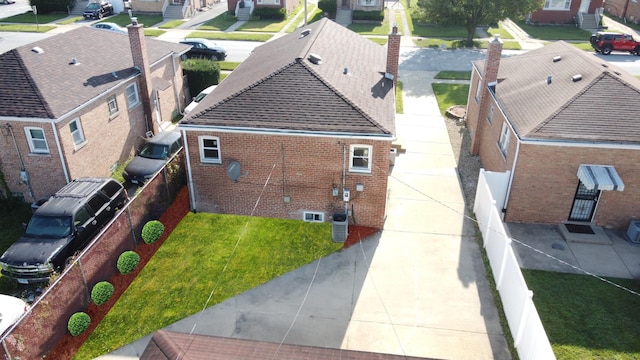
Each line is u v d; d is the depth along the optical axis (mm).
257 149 17406
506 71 23297
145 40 25469
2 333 12406
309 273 15852
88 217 16719
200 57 38375
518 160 17188
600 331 13336
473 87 25578
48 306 12516
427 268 15977
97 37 24703
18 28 47906
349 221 18219
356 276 15680
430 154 23609
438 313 14164
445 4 41219
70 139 19125
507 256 14062
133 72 23234
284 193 18188
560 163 16969
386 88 20484
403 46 43812
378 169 17078
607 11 56781
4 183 19594
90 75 21406
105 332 13625
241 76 20797
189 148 17734
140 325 13875
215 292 15117
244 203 18703
